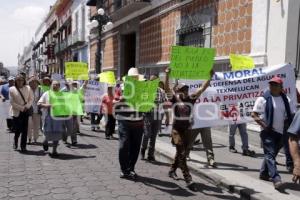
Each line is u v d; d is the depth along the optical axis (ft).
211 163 28.09
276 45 35.32
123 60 79.82
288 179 24.97
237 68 31.35
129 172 25.13
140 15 68.90
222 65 43.93
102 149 35.29
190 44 52.06
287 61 34.17
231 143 33.65
